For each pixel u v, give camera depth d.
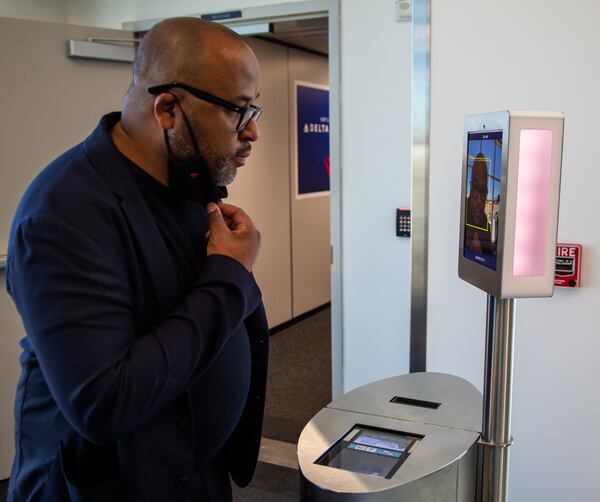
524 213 1.03
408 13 2.54
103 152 1.04
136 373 0.92
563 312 1.89
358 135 2.71
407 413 1.41
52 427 1.07
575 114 1.82
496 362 1.20
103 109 3.02
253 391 1.32
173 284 1.06
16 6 3.52
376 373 2.81
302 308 5.40
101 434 0.92
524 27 1.84
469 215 1.23
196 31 1.02
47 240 0.91
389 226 2.70
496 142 1.07
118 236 0.99
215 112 1.02
